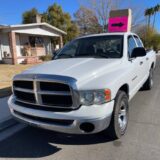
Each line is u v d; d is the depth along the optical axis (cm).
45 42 2753
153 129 438
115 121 364
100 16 3266
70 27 3756
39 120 355
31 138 425
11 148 391
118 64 419
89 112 321
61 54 526
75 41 553
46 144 400
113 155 353
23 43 2386
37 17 2708
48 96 343
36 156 363
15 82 389
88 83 335
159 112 535
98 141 398
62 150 377
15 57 2036
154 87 798
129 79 438
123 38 495
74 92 323
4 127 477
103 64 399
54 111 338
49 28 2480
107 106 335
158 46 4703
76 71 358
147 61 641
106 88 336
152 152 357
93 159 345
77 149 377
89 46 507
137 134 418
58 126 336
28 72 376
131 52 501
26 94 372
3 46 2180
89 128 330
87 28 3547
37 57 2316
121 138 404
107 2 3198
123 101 392
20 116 381
